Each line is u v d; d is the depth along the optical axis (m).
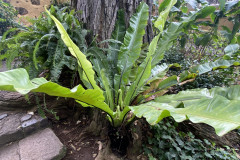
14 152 1.34
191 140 1.46
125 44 1.57
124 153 1.41
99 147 1.49
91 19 1.75
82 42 1.46
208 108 0.70
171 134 1.51
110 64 1.67
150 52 1.23
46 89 0.58
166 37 1.65
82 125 1.79
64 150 1.40
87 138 1.61
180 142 1.37
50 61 1.29
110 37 1.80
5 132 1.42
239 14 2.79
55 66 1.24
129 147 1.36
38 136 1.55
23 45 1.30
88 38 1.80
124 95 1.54
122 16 1.76
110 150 1.41
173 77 1.59
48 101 1.84
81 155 1.42
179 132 1.57
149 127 1.56
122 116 1.19
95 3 1.69
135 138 1.32
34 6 4.50
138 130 1.38
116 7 1.75
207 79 2.23
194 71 1.72
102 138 1.58
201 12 2.78
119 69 1.56
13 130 1.47
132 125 1.38
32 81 0.63
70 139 1.60
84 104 1.04
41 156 1.30
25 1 4.34
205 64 1.75
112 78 1.62
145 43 1.90
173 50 3.51
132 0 1.79
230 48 2.19
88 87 1.26
